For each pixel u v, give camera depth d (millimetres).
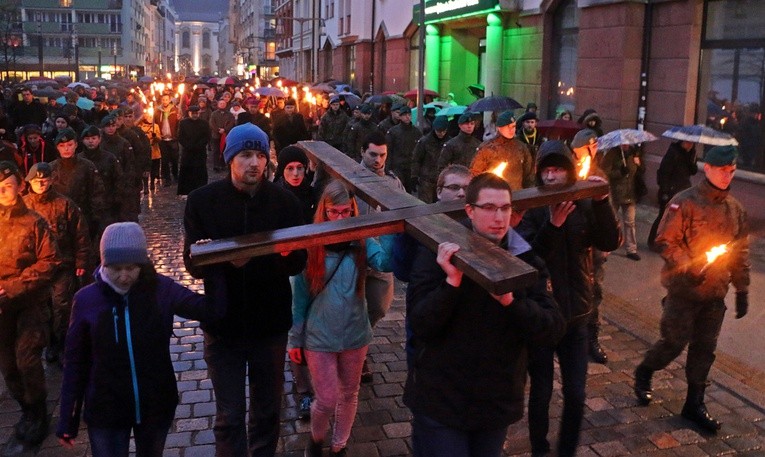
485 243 2676
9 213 4605
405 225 2980
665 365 4973
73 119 13086
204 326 3725
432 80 24203
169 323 3443
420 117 14648
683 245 4715
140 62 105188
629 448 4547
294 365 5000
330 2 40094
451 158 8367
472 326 2900
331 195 4008
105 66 89000
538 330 2867
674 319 4793
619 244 3994
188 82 43531
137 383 3334
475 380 2926
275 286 3744
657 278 8219
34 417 4684
